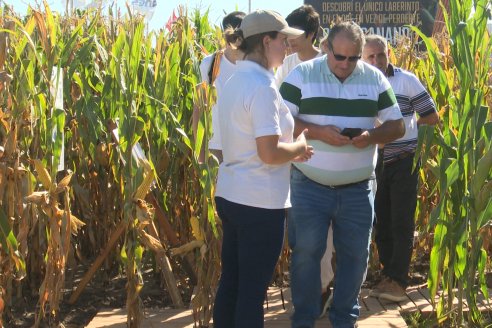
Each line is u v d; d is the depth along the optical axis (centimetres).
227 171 402
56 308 493
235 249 413
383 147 582
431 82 703
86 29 693
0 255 483
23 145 521
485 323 533
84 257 698
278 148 384
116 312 569
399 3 1834
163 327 531
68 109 627
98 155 604
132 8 556
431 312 554
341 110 471
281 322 543
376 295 602
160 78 591
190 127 609
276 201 394
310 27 551
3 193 479
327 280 528
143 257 656
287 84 481
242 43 398
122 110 507
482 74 509
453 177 493
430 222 490
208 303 516
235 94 392
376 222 618
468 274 506
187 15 643
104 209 640
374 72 481
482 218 495
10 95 468
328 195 472
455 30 481
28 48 560
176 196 624
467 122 493
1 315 488
